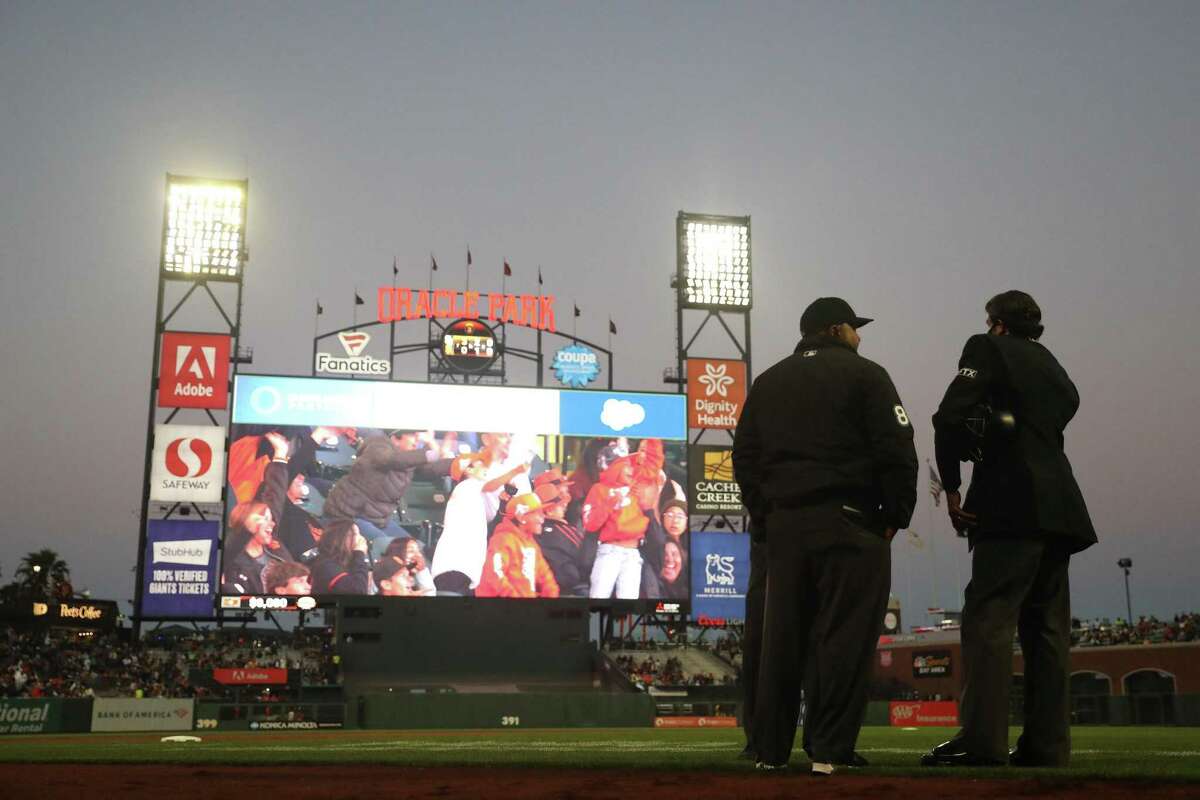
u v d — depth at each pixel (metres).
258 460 49.03
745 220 61.59
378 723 43.66
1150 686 50.59
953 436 7.09
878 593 6.05
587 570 51.06
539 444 51.91
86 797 5.02
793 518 6.14
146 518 49.69
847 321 6.55
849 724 5.99
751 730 8.02
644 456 52.91
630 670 53.81
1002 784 5.21
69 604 55.75
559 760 7.89
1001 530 7.01
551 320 57.75
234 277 54.84
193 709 41.47
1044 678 7.14
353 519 49.31
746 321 60.41
